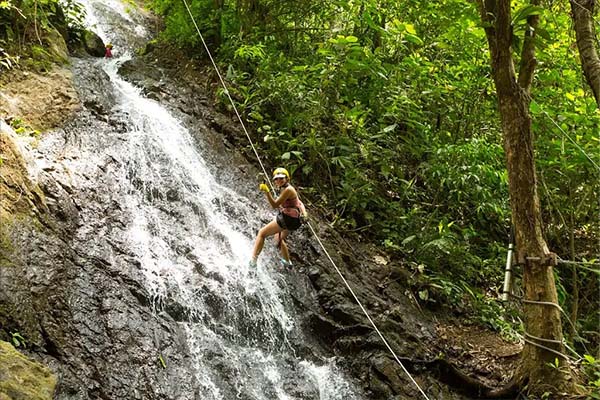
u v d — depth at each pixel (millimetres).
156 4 11320
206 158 7973
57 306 4738
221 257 6418
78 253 5352
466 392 6371
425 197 9328
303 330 6387
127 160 6867
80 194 5988
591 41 5953
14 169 5457
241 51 9555
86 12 11188
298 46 10859
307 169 8609
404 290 7605
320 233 7766
